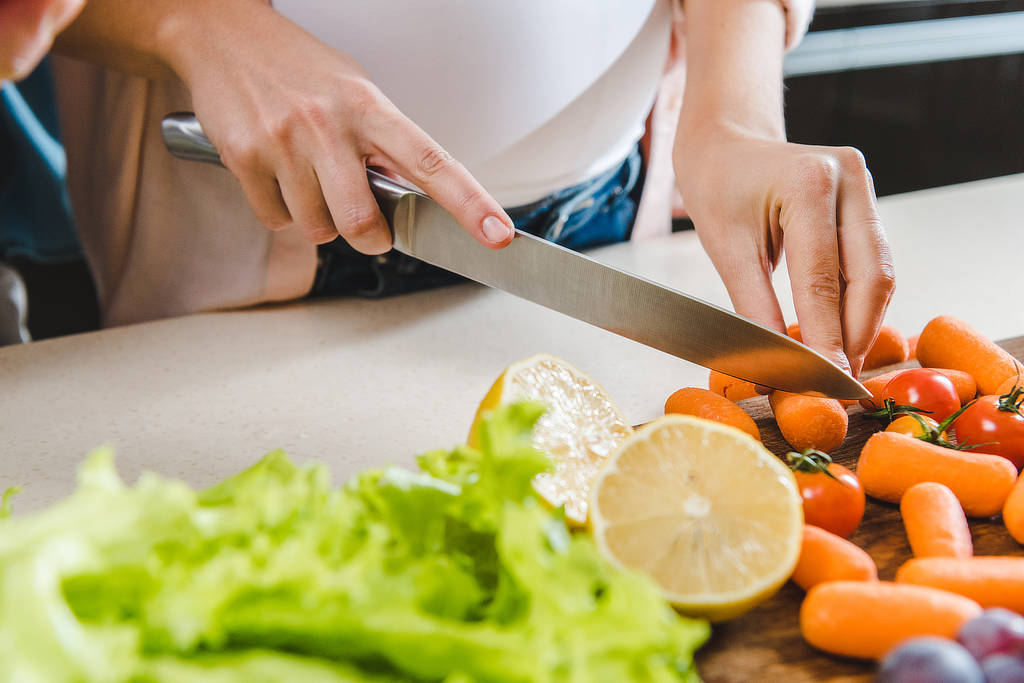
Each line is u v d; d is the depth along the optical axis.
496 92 1.04
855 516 0.62
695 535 0.54
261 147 0.84
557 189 1.20
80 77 1.16
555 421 0.67
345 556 0.43
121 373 0.96
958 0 2.02
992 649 0.45
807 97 1.98
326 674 0.38
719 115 0.96
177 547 0.40
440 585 0.42
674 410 0.78
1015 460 0.69
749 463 0.57
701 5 1.09
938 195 1.60
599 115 1.13
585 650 0.38
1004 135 2.21
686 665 0.44
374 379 0.95
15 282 1.26
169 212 1.14
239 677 0.37
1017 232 1.39
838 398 0.74
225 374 0.96
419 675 0.39
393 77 1.02
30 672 0.33
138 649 0.37
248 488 0.45
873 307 0.78
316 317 1.12
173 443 0.81
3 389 0.92
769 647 0.54
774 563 0.54
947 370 0.82
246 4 0.88
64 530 0.37
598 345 1.03
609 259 1.29
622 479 0.56
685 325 0.77
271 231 1.10
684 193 0.96
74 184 1.24
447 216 0.81
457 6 0.98
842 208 0.81
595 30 1.05
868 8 1.96
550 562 0.43
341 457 0.79
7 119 1.39
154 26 0.89
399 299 1.18
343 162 0.81
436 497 0.47
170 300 1.17
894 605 0.50
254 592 0.39
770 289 0.86
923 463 0.65
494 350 1.02
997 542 0.63
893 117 2.08
